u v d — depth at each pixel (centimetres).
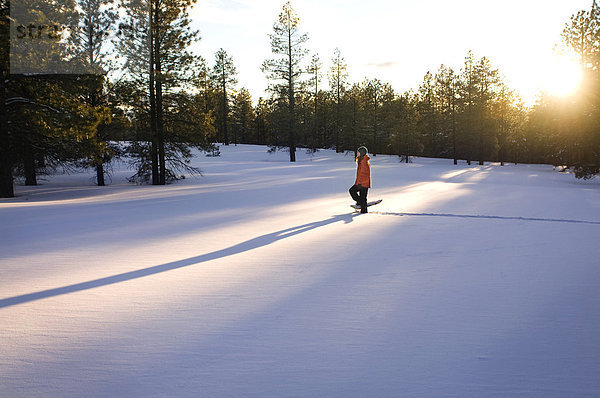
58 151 1858
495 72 5503
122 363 267
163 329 324
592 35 3009
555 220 905
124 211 1080
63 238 713
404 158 5725
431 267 515
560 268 506
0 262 542
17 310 364
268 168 3453
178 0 2220
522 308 370
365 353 282
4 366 262
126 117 2350
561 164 4284
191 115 2409
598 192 1755
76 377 248
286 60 4378
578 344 296
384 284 445
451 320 342
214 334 315
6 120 1609
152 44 2245
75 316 351
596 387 238
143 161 2350
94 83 1788
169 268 514
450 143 7056
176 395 228
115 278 468
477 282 450
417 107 7100
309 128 4878
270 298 400
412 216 976
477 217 957
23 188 2209
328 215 999
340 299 397
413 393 231
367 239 699
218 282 454
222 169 3366
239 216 989
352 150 6366
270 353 282
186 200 1352
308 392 231
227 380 245
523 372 255
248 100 9194
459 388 236
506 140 6397
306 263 539
